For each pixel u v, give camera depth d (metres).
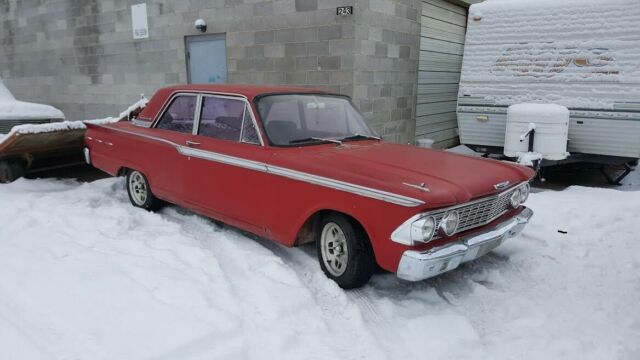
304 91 5.04
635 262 4.63
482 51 8.62
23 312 3.31
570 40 7.81
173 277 3.83
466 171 3.94
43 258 4.20
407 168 3.88
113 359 2.82
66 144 7.32
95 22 11.42
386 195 3.43
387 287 4.05
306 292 3.71
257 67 9.18
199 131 5.02
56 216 5.38
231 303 3.50
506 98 8.46
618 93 7.50
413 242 3.39
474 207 3.75
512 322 3.54
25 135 6.53
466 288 4.04
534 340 3.30
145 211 5.77
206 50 9.87
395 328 3.41
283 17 8.66
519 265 4.53
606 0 7.50
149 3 10.38
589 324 3.52
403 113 9.83
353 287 3.94
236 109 4.66
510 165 4.38
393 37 9.09
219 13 9.44
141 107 7.32
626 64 7.39
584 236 5.29
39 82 13.04
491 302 3.82
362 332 3.31
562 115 7.51
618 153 7.73
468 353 3.13
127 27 10.88
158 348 2.93
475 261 4.60
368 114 8.65
